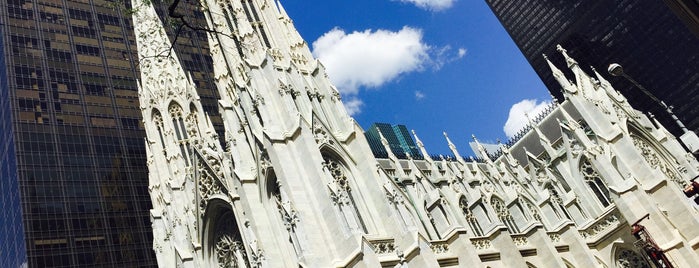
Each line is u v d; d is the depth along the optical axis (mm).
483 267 44312
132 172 108000
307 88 49094
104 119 112062
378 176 43875
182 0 141500
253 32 52188
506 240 49594
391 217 41312
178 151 57750
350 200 43031
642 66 154375
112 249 94938
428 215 53062
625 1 156125
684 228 57781
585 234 62875
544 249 53281
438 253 44344
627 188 59562
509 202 59656
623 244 60531
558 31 175625
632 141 64188
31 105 104438
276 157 42688
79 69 116250
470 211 55188
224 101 53594
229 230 49531
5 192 97875
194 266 49500
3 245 95750
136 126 115562
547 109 94500
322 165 41750
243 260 46250
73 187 98312
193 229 51125
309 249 38344
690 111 144500
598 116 67062
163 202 56281
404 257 39250
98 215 97750
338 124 47906
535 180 72938
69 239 91625
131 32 131500
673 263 54781
